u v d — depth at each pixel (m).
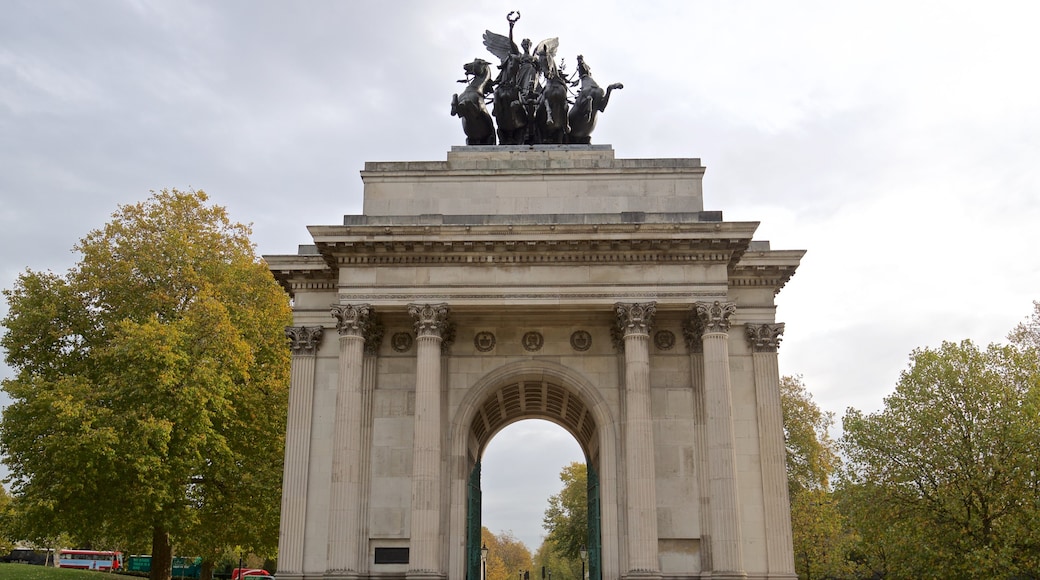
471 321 87.75
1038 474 100.69
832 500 152.75
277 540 107.31
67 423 86.81
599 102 98.12
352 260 82.31
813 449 170.00
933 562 105.06
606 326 87.56
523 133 97.12
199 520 101.56
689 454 82.56
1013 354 110.62
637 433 78.31
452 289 81.44
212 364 97.50
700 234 80.25
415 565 75.69
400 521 81.38
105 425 89.50
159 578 105.50
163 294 102.00
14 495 99.44
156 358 91.50
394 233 80.69
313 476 84.94
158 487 93.12
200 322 99.38
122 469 91.00
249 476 102.56
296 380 87.50
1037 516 96.69
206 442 97.06
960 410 108.25
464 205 91.19
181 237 106.12
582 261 81.81
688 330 84.88
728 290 88.12
